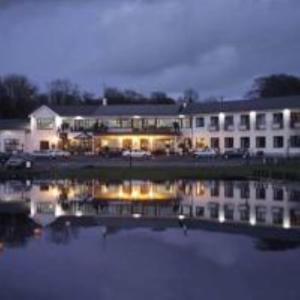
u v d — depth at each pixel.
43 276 20.52
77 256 23.55
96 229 30.20
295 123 97.25
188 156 95.12
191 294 18.48
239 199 44.19
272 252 24.17
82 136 110.00
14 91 162.62
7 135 111.38
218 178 65.25
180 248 25.17
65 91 171.25
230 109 104.31
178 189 53.31
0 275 20.62
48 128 111.81
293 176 59.75
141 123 111.88
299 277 20.22
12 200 43.78
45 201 43.22
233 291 18.75
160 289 19.03
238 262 22.45
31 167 76.38
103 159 89.50
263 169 67.50
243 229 30.05
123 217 34.84
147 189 53.47
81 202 42.81
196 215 35.59
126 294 18.55
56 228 30.62
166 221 33.09
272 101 101.81
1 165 80.19
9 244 25.98
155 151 105.44
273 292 18.59
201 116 108.12
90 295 18.47
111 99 161.25
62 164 81.31
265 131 100.12
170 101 158.00
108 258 23.22
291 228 30.28
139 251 24.62
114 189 53.50
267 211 37.03
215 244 25.95
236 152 95.19
